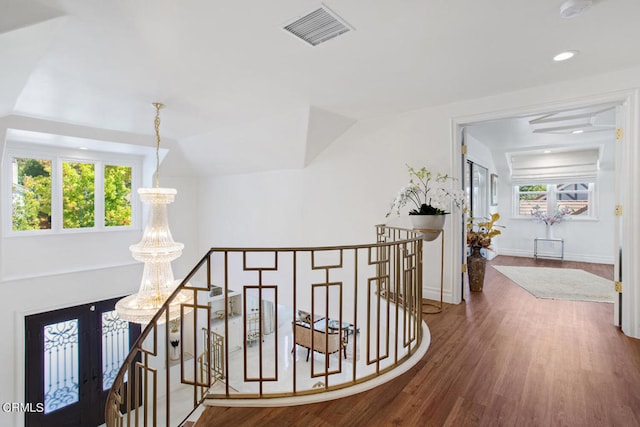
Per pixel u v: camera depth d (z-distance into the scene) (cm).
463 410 179
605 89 274
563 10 178
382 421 173
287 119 398
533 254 684
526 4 178
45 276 460
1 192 412
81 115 389
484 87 307
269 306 760
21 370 433
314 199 475
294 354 202
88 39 213
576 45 225
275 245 533
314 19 193
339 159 444
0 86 252
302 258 492
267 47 227
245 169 561
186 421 194
